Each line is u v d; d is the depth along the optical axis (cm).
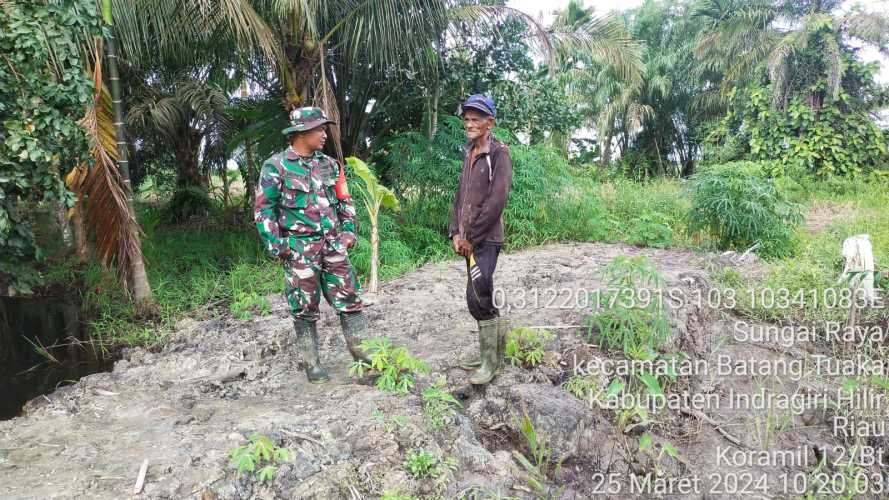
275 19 744
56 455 266
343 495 249
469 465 292
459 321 468
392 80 965
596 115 2253
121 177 639
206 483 238
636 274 427
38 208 1051
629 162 2245
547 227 893
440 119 925
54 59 412
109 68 628
